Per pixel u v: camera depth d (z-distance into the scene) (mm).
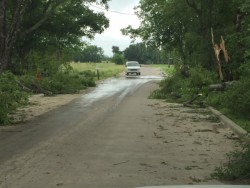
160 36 37625
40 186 6707
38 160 8594
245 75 15820
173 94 22656
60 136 11492
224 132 12180
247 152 7707
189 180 7055
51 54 35844
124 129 12734
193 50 28750
